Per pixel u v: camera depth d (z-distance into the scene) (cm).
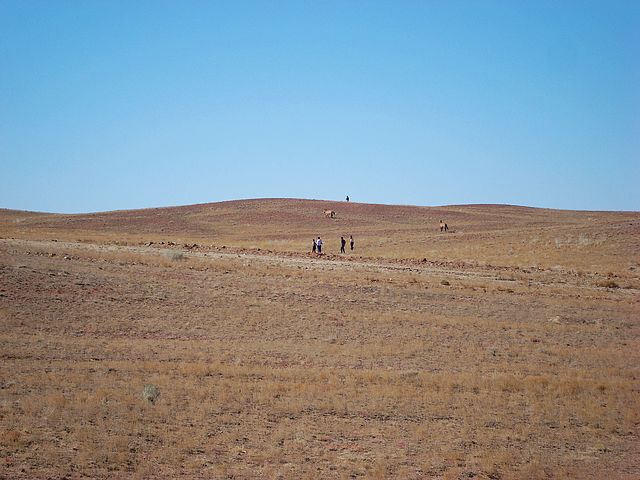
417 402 2822
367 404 2752
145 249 7075
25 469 1816
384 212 16438
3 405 2347
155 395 2577
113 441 2083
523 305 5162
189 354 3378
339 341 3919
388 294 5150
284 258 7106
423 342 3969
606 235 9206
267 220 14988
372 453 2227
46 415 2252
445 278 6091
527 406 2902
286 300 4725
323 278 5550
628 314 5131
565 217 16638
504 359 3753
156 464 1961
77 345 3359
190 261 5959
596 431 2644
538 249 8831
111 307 4156
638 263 7800
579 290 6012
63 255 5644
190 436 2217
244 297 4703
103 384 2719
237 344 3688
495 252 8825
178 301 4453
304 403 2691
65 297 4197
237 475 1933
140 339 3650
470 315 4753
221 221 14900
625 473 2209
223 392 2725
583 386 3228
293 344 3769
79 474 1828
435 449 2297
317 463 2086
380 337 4047
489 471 2106
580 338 4356
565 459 2316
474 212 17338
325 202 18100
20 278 4412
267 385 2894
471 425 2597
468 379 3219
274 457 2098
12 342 3269
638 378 3488
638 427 2714
